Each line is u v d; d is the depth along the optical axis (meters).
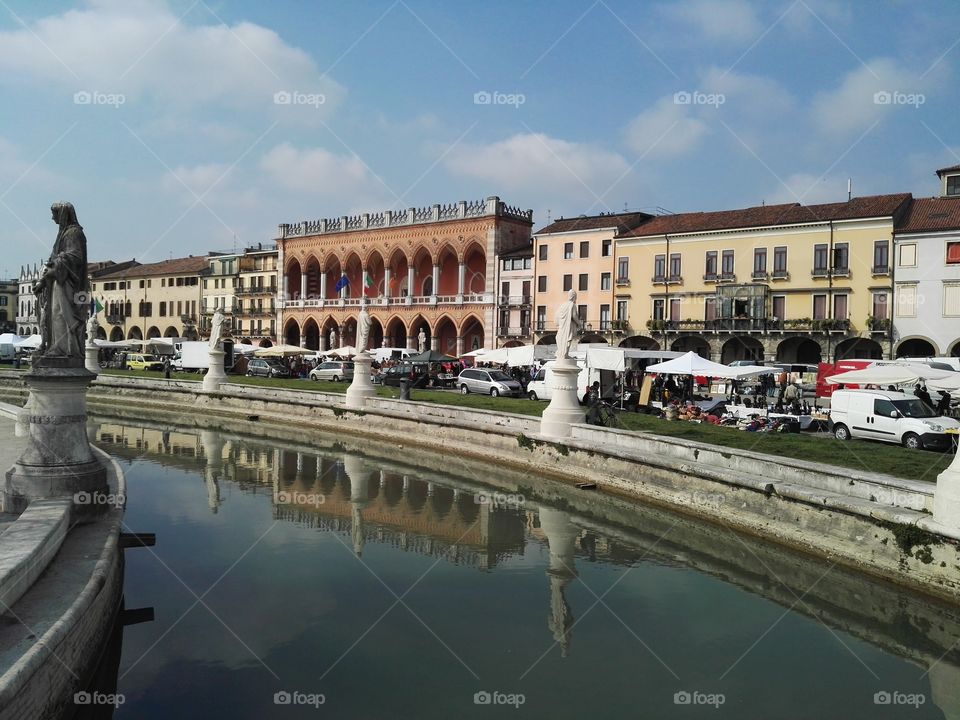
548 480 22.17
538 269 69.38
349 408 33.81
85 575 8.77
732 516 15.58
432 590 12.56
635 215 68.69
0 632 7.11
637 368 44.16
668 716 8.44
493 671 9.49
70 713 7.57
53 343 11.09
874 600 12.22
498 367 59.53
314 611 11.45
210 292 97.62
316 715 8.30
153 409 45.62
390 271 80.12
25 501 10.80
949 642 10.89
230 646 10.10
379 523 17.36
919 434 22.66
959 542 11.03
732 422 27.70
